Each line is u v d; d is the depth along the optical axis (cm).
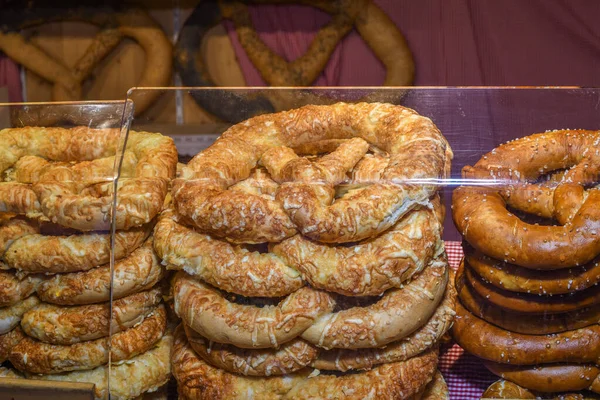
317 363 63
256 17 174
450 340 67
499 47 164
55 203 65
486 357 65
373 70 173
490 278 64
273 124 76
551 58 162
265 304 63
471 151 71
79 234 65
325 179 65
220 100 81
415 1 166
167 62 175
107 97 184
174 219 66
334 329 61
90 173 68
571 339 63
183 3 178
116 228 65
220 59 179
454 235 67
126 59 182
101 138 73
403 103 77
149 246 67
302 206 61
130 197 65
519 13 161
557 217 63
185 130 80
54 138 73
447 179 67
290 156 71
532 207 65
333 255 61
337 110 76
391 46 166
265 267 62
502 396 64
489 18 163
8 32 178
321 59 169
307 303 61
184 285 64
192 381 64
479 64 167
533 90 76
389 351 63
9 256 65
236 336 61
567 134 70
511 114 74
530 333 64
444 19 166
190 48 174
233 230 62
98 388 65
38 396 65
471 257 65
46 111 76
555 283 62
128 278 65
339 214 60
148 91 81
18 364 66
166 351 68
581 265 61
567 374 63
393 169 64
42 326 65
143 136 74
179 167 71
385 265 60
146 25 175
